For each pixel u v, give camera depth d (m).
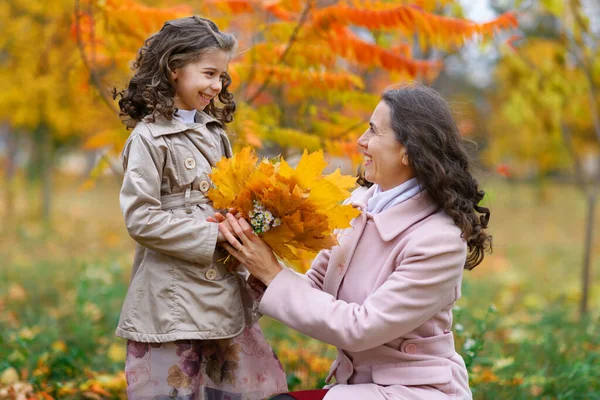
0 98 11.48
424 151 2.70
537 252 13.10
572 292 8.80
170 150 2.68
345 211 2.58
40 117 12.23
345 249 2.88
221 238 2.66
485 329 4.24
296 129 4.88
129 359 2.75
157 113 2.70
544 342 5.38
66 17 6.15
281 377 2.96
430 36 4.25
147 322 2.68
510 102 8.68
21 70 11.05
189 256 2.62
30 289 7.62
